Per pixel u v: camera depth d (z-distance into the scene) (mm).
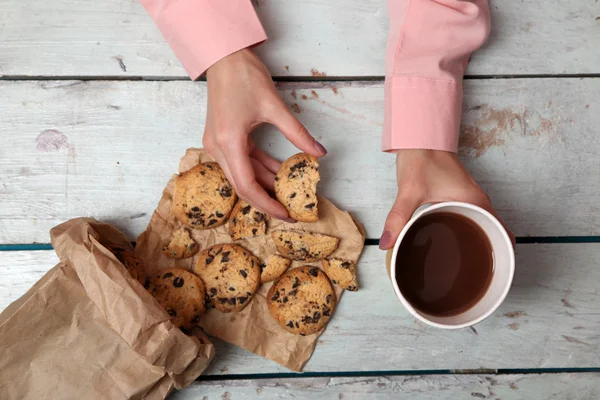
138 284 594
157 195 694
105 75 694
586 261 706
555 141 706
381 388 700
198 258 673
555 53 707
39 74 691
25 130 689
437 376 704
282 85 696
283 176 640
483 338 704
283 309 661
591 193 706
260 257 682
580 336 706
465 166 703
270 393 693
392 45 652
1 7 688
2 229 688
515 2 707
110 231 663
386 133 650
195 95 694
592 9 706
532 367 706
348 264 670
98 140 691
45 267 688
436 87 640
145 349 584
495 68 704
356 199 697
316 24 700
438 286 587
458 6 632
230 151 616
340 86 699
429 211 565
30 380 596
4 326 585
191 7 625
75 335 602
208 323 674
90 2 692
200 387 689
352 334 698
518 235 705
